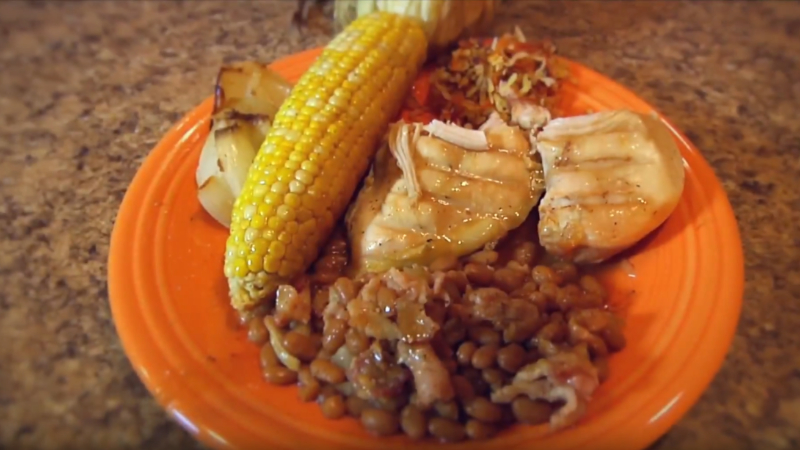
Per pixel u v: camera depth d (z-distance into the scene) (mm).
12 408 246
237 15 444
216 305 264
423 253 276
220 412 226
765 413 243
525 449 218
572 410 218
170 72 402
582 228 273
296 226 262
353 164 291
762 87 388
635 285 274
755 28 430
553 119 317
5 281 289
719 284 260
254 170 272
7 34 430
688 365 236
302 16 439
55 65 407
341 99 297
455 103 352
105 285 288
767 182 331
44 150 351
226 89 313
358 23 340
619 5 450
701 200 291
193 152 311
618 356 244
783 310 276
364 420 223
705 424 241
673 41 421
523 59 359
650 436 221
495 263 280
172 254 277
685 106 376
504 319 236
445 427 220
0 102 380
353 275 278
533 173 296
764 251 299
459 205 285
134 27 436
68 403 248
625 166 285
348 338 235
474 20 384
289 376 238
